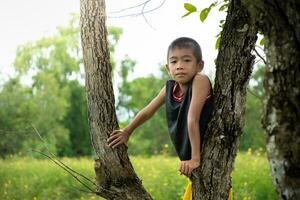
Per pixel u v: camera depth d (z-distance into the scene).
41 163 14.29
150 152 34.66
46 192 10.05
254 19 2.41
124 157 3.55
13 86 31.09
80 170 11.61
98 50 3.51
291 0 2.23
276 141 2.35
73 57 40.56
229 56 3.19
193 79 3.23
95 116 3.52
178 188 9.13
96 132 3.54
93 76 3.51
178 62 3.23
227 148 3.22
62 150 38.12
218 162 3.23
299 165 2.31
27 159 16.80
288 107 2.31
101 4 3.54
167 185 9.34
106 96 3.51
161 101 3.54
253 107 22.78
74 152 40.41
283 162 2.34
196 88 3.17
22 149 22.06
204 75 3.25
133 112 44.34
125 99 44.44
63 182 10.64
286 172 2.34
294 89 2.29
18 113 26.59
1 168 13.03
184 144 3.27
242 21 3.14
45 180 10.84
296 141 2.31
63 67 40.25
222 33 3.23
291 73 2.29
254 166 10.89
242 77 3.18
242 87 3.20
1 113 25.73
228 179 3.28
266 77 2.38
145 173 11.09
